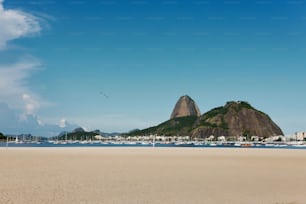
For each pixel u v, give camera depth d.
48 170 34.75
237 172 34.69
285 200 20.48
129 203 18.92
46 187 23.48
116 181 27.16
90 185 24.81
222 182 27.41
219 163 45.84
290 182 27.70
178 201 19.70
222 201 19.94
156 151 88.44
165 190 23.23
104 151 84.75
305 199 20.80
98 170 35.28
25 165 40.22
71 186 24.17
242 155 68.25
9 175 30.02
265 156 64.88
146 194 21.61
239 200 20.30
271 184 26.56
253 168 39.06
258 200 20.39
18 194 20.66
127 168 37.69
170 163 45.22
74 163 43.91
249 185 25.95
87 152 77.12
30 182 25.80
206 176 31.17
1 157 54.56
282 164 44.88
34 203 18.25
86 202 18.89
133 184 25.69
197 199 20.38
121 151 85.75
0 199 19.03
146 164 43.34
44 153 70.06
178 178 29.56
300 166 41.91
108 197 20.39
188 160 51.38
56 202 18.66
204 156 63.19
